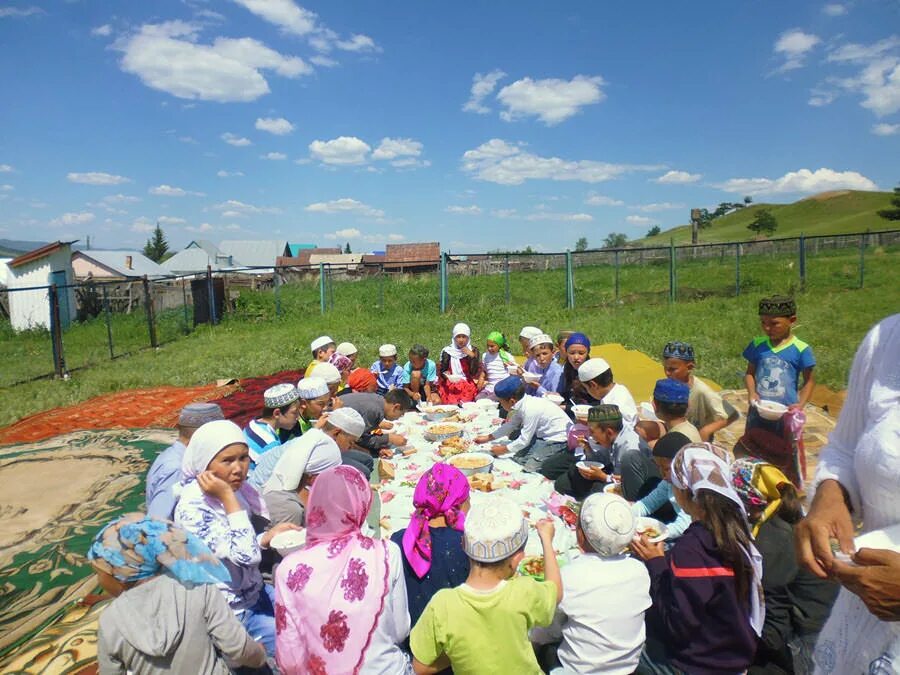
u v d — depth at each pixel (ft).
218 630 7.17
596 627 7.96
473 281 88.02
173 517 10.35
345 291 81.10
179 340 54.24
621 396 15.11
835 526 4.55
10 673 9.93
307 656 7.38
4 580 13.03
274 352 42.06
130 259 118.32
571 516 12.68
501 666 7.39
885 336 4.78
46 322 64.18
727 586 7.86
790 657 8.93
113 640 6.64
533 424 15.85
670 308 54.24
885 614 3.99
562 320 51.42
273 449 13.23
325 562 7.49
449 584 9.36
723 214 456.04
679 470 8.56
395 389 20.13
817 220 351.05
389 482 14.99
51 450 21.83
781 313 15.10
